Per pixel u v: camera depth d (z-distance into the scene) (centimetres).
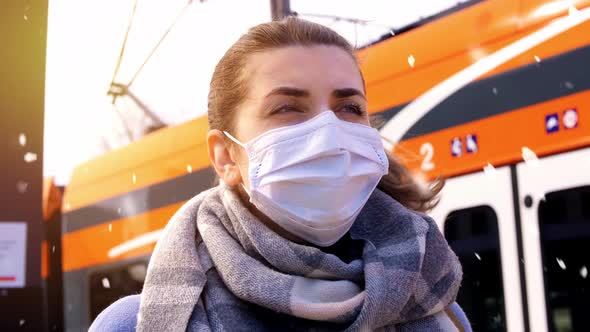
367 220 158
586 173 372
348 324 139
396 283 142
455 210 431
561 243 382
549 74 396
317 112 148
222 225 151
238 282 139
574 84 384
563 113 387
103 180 753
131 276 692
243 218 145
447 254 157
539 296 388
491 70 425
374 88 482
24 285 278
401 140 459
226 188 156
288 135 147
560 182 384
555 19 400
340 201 147
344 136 148
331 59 150
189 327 138
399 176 173
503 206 408
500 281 409
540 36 405
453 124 436
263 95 147
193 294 140
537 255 391
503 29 423
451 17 454
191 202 161
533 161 397
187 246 148
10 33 284
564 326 377
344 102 153
